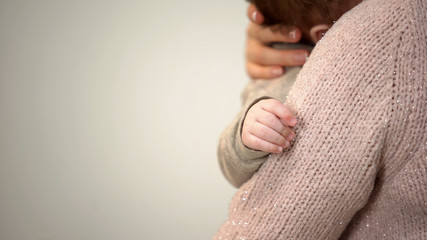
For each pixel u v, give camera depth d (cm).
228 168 79
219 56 209
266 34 96
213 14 207
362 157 62
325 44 68
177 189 204
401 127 61
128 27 209
